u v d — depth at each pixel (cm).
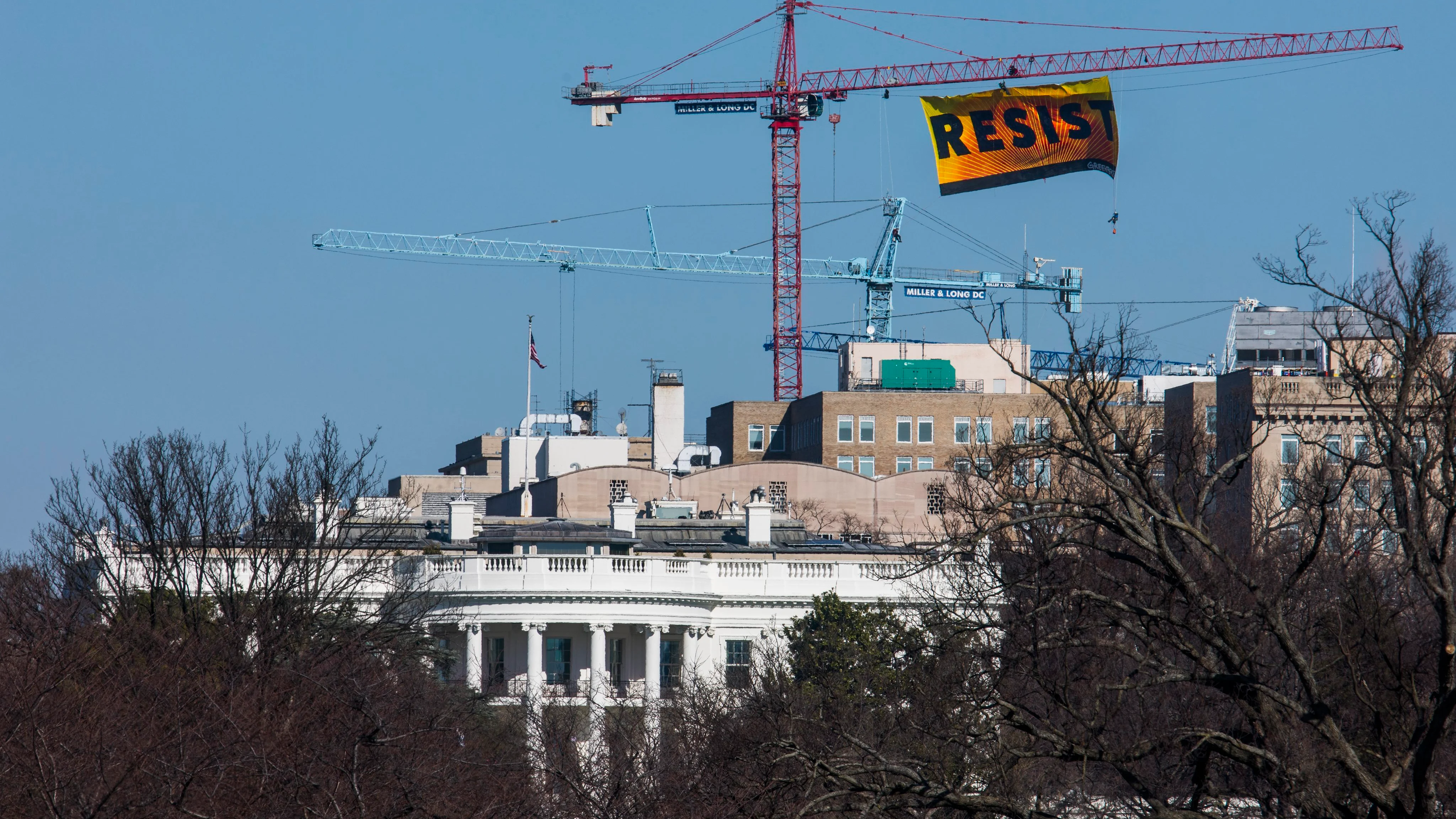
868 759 17675
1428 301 17625
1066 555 19400
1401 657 19175
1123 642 18288
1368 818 16112
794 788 17538
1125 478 19112
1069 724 18338
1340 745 15562
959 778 18638
